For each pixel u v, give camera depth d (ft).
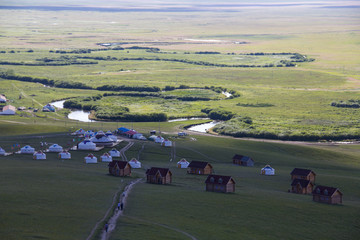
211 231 347.77
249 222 382.83
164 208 395.96
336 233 382.42
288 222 395.55
